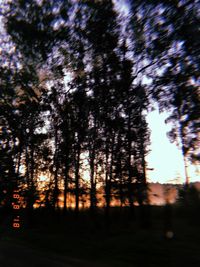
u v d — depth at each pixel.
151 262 15.62
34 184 41.75
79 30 17.83
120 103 21.12
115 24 17.66
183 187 25.20
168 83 18.91
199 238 17.97
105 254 18.22
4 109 27.38
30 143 36.28
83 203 42.22
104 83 20.27
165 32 16.86
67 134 27.91
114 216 34.69
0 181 40.75
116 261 16.61
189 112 19.81
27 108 25.80
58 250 20.73
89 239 23.45
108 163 34.09
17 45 18.45
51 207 38.41
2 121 31.03
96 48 18.47
